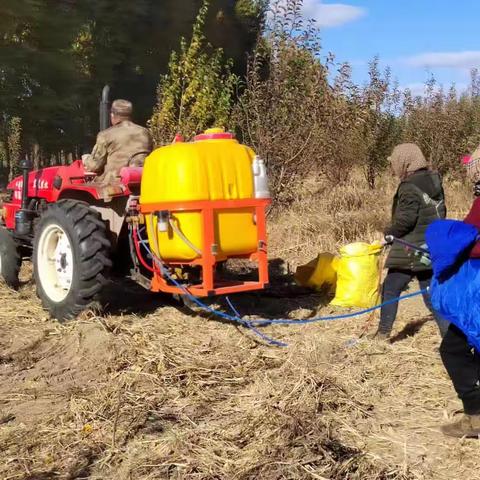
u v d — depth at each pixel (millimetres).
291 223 9547
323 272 7137
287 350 5145
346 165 11578
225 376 4676
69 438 3787
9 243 7168
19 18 14047
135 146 6219
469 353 3703
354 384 4477
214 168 5242
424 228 5113
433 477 3387
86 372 4816
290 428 3719
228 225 5348
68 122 16312
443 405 4242
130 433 3822
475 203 3580
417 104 12906
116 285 7051
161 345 5160
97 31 15383
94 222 5777
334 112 10719
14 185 7535
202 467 3404
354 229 9242
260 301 6762
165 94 11023
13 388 4551
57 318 5977
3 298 6797
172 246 5281
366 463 3441
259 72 11133
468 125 12641
